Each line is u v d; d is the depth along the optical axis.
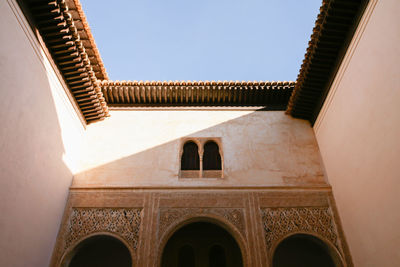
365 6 5.81
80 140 8.18
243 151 8.14
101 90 8.48
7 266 5.00
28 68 5.66
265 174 7.74
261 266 6.42
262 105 9.08
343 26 6.38
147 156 8.02
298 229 6.89
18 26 5.35
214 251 8.95
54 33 6.16
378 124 5.48
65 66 6.93
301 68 7.54
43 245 6.15
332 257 6.66
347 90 6.63
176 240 9.04
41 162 6.12
